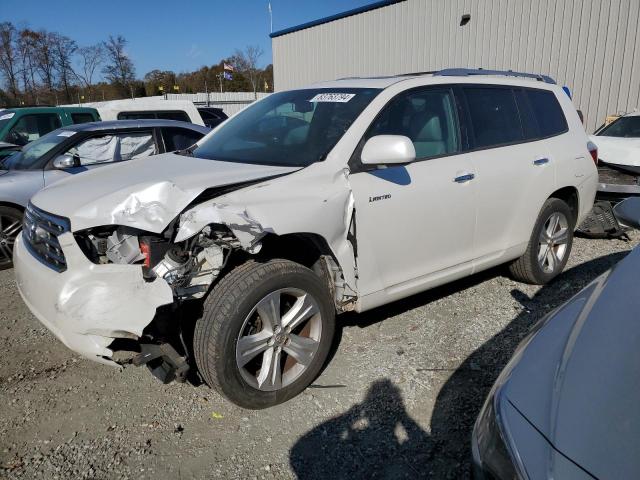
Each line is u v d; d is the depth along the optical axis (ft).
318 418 9.73
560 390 5.21
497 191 13.02
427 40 50.44
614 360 5.26
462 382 10.75
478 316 13.61
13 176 18.79
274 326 9.57
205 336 8.98
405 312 13.87
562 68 41.57
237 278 9.13
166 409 10.06
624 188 22.20
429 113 12.28
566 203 15.60
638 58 37.29
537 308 14.10
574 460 4.52
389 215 10.88
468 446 8.96
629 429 4.56
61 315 8.60
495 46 45.34
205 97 115.85
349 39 57.72
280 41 66.28
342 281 10.74
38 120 28.96
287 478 8.33
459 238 12.50
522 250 14.49
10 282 17.10
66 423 9.66
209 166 10.94
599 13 38.78
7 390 10.67
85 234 8.94
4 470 8.50
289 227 9.26
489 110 13.60
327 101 12.16
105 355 8.59
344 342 12.37
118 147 20.99
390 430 9.39
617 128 29.25
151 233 8.92
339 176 10.33
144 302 8.37
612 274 6.82
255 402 9.61
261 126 12.76
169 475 8.39
